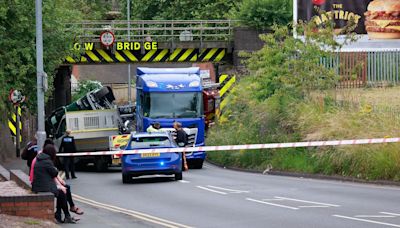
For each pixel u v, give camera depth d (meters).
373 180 43.47
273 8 87.94
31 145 41.16
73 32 70.88
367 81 73.88
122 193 41.38
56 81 95.38
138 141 48.00
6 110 64.62
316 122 53.66
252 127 62.38
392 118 47.53
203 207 33.06
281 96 60.47
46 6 63.28
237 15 90.44
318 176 48.72
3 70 57.56
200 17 121.44
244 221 27.98
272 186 42.34
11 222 25.41
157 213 31.67
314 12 76.69
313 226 26.02
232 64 93.38
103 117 67.94
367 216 28.16
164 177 51.34
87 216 31.25
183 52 90.62
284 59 62.94
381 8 76.81
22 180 35.59
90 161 64.25
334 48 63.47
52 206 27.36
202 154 62.91
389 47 76.44
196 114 63.06
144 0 134.75
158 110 62.66
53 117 70.12
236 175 53.25
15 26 58.19
